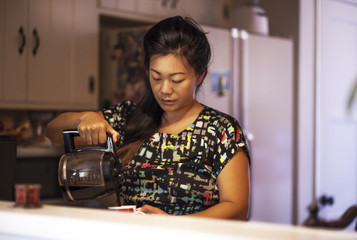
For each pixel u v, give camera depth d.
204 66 1.46
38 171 2.92
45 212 0.98
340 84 4.41
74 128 1.48
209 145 1.45
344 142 4.46
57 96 3.21
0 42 2.92
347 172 4.48
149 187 1.45
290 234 0.78
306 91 4.16
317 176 4.22
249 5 4.00
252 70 3.68
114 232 0.88
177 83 1.40
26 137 3.37
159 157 1.48
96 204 2.60
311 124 4.20
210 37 3.40
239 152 1.44
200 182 1.43
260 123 3.75
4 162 1.37
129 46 3.41
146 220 0.89
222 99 3.48
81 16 3.31
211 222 0.87
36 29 3.09
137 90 3.36
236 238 0.77
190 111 1.51
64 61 3.24
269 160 3.83
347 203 4.48
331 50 4.32
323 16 4.24
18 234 0.99
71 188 1.30
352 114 4.51
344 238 0.76
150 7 3.67
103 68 3.55
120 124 1.62
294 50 4.11
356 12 4.51
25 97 3.05
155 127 1.53
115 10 3.47
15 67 3.00
